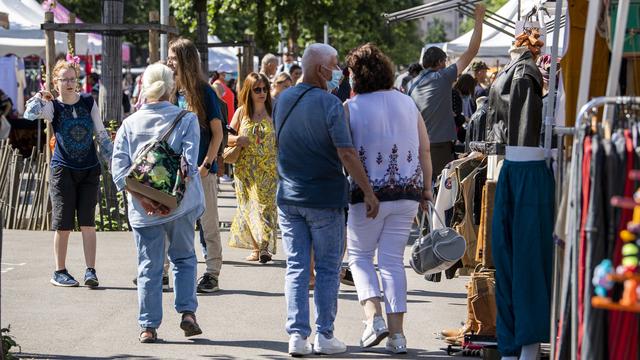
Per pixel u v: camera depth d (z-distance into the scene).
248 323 13.71
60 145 15.77
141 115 12.35
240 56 32.94
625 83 9.59
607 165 7.60
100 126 15.94
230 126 18.72
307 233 11.98
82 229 15.99
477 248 11.95
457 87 25.30
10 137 36.78
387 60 12.02
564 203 8.98
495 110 11.18
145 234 12.39
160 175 12.06
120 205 23.19
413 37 109.44
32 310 14.34
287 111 11.78
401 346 12.07
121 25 22.92
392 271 12.05
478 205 12.55
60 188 15.85
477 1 18.61
